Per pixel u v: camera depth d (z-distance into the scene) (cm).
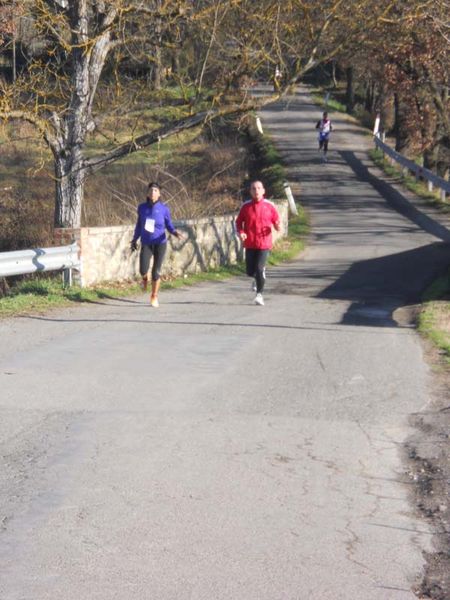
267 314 1448
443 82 3709
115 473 614
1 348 1062
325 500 579
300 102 7469
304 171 4628
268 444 697
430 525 546
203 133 4519
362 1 1827
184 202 2622
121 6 1736
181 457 655
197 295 1723
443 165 4503
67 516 532
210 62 1881
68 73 1995
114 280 1759
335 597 439
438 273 2125
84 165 1894
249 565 471
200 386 888
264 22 1806
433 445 709
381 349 1122
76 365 970
